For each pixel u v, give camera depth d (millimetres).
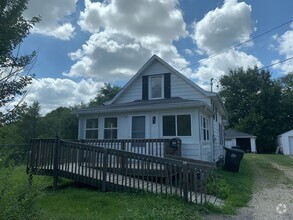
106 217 5199
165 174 7121
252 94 43438
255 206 6867
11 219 3588
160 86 15969
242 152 13898
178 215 5391
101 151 8055
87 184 8438
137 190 7316
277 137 39062
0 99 3268
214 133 16891
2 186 3826
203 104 11625
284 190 9391
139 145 11094
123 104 14977
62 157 8617
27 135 32250
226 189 8133
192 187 6988
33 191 4266
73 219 4895
